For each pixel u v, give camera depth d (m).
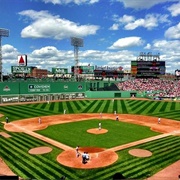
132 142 34.22
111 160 27.11
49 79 105.00
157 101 82.25
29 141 34.56
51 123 47.69
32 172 23.92
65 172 23.97
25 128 43.09
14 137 36.66
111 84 113.00
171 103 76.44
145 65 125.62
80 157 28.20
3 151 30.03
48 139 35.78
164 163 26.05
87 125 45.84
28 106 71.06
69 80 102.69
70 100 87.31
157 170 24.23
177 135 38.09
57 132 40.16
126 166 25.34
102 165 25.69
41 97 85.81
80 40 100.81
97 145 32.88
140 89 104.19
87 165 25.73
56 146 32.34
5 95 77.94
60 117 54.53
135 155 28.58
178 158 27.50
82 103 78.44
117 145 32.81
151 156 28.19
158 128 43.34
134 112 61.50
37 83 84.69
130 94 97.69
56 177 22.83
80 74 124.94
